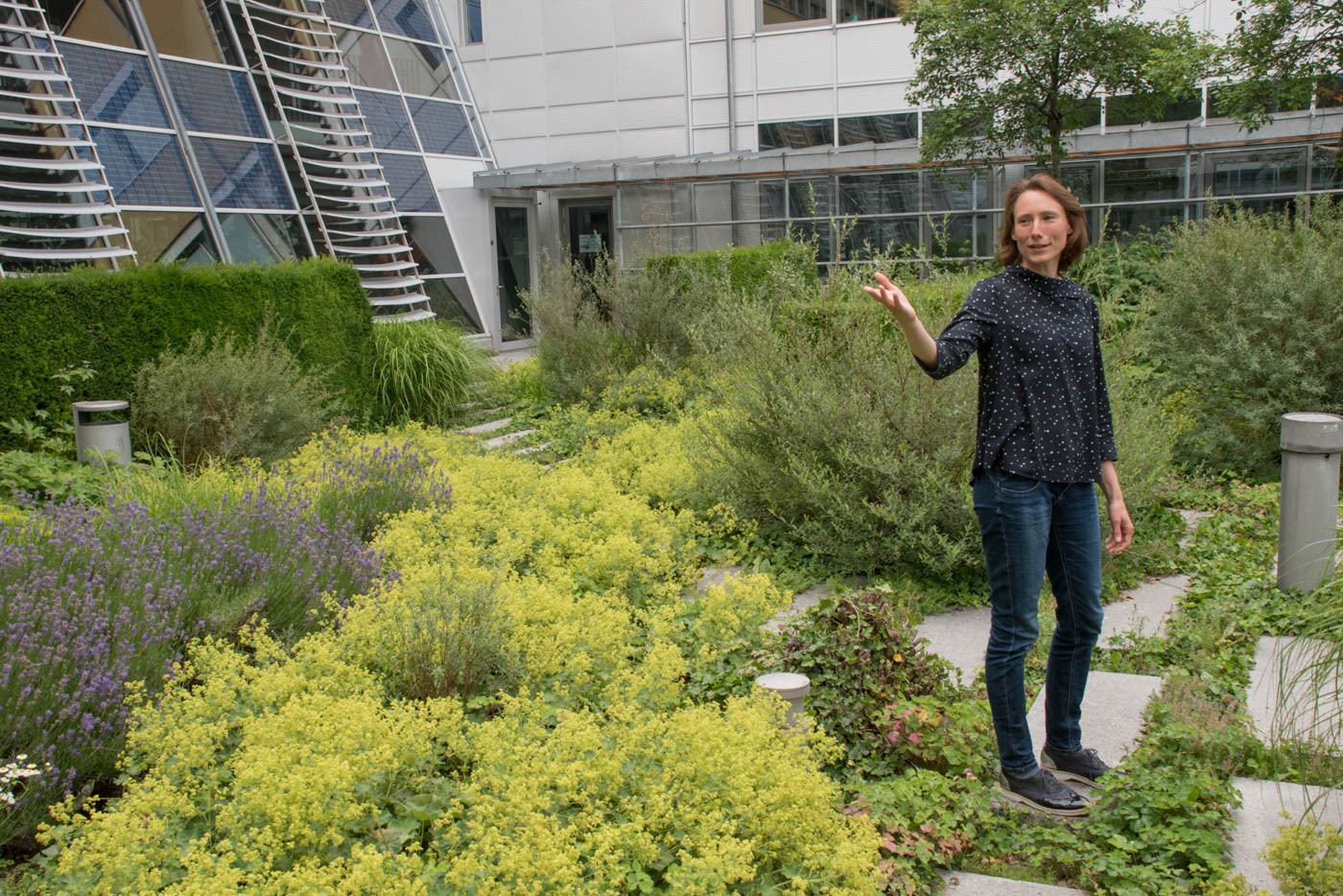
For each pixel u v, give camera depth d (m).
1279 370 7.45
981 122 15.02
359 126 16.47
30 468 6.61
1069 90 14.45
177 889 2.40
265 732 3.08
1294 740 3.26
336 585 4.85
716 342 8.34
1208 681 4.17
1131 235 16.78
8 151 10.77
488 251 18.55
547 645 4.00
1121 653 4.66
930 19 14.02
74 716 3.38
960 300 6.31
